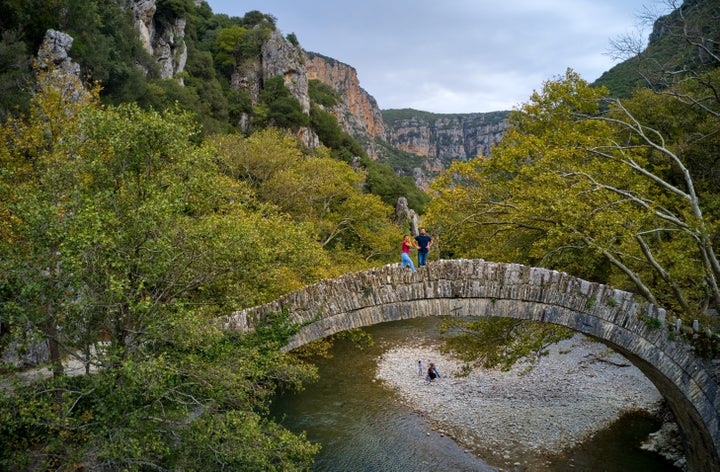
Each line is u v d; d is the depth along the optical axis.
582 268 21.61
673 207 24.89
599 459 21.67
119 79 48.19
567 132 23.83
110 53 50.25
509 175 23.97
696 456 17.75
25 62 30.97
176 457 12.29
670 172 28.03
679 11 20.20
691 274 17.70
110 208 13.55
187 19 97.06
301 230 17.83
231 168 38.03
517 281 15.64
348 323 15.60
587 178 19.80
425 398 30.11
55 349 15.63
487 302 15.75
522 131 27.89
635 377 30.58
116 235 12.17
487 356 22.30
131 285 13.12
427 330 46.69
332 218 42.16
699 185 26.06
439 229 23.05
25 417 11.41
